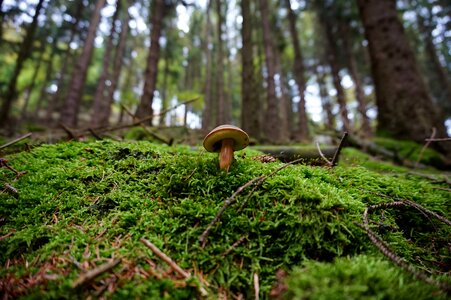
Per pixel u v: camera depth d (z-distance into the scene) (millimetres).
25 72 2553
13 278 197
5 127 1076
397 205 269
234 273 210
